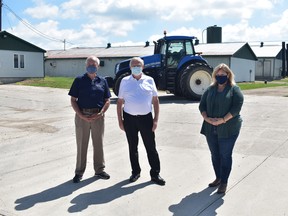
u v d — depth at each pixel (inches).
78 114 235.5
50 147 335.0
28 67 1282.0
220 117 210.4
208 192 216.8
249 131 380.5
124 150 319.0
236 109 207.6
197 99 681.6
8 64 1223.5
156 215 187.6
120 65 711.1
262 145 323.0
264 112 507.8
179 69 692.1
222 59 1456.7
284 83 1401.3
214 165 223.1
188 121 448.1
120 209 195.6
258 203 200.1
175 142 344.2
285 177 240.1
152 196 212.5
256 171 252.4
